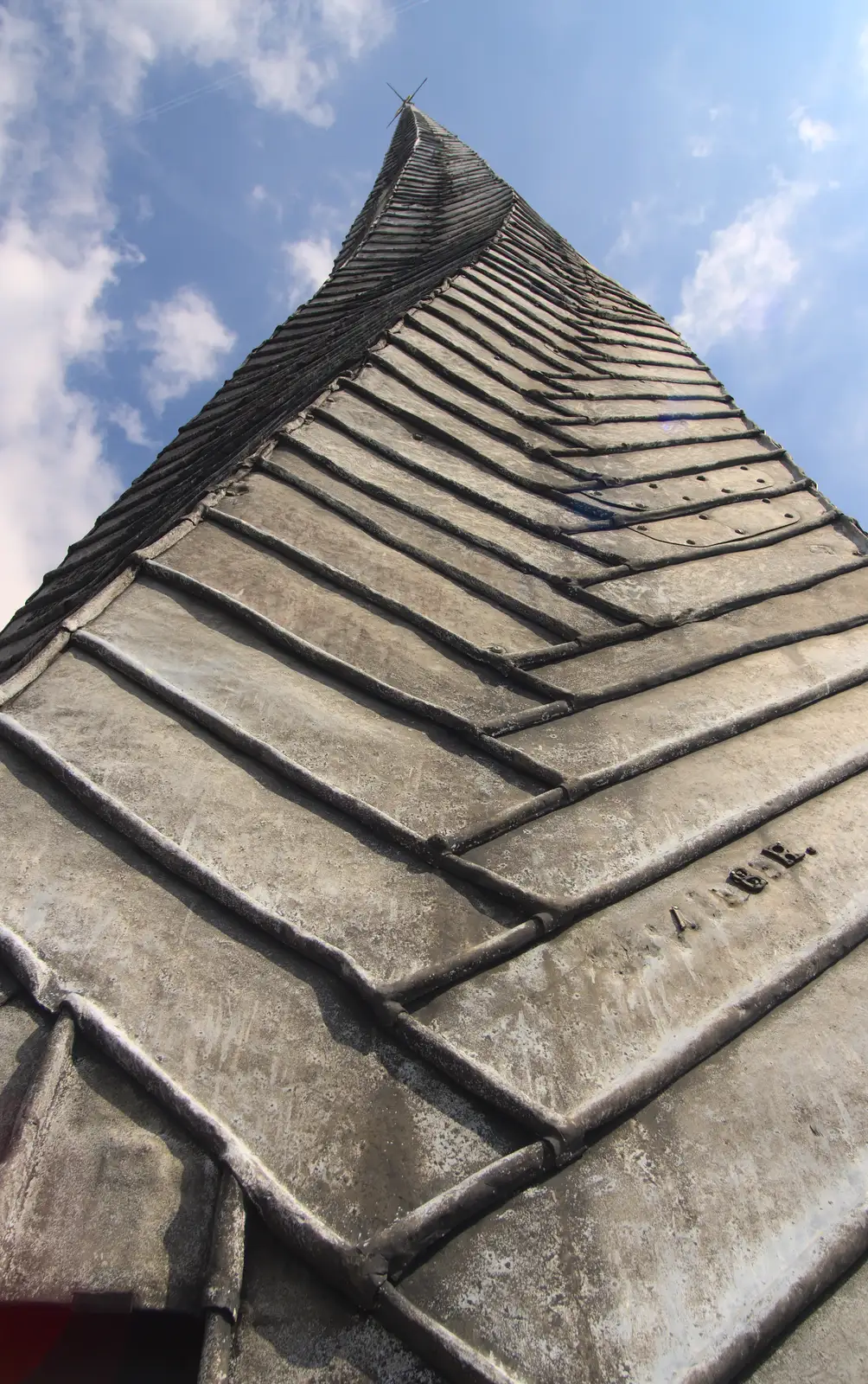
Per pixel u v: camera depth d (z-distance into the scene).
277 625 4.48
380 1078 2.67
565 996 2.99
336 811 3.55
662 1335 2.22
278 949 2.98
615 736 4.34
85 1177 2.33
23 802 3.34
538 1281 2.29
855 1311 2.37
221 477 6.17
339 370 8.09
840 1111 2.80
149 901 3.05
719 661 5.20
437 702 4.37
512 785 3.90
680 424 9.79
